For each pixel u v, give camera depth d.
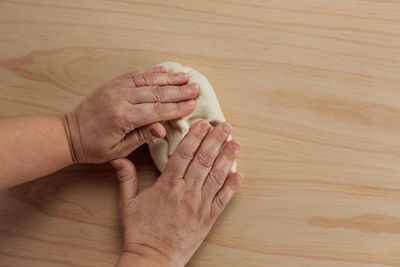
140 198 0.78
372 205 0.81
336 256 0.81
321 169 0.82
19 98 0.85
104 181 0.83
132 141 0.76
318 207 0.81
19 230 0.83
